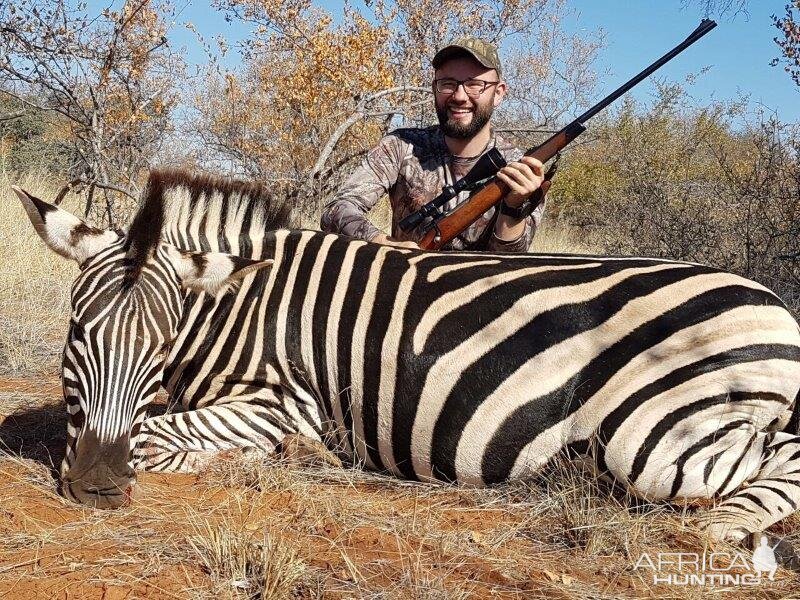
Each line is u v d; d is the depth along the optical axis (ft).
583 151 55.36
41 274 21.24
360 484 10.73
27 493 9.53
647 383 9.49
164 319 9.34
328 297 11.03
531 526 9.52
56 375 15.29
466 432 10.11
